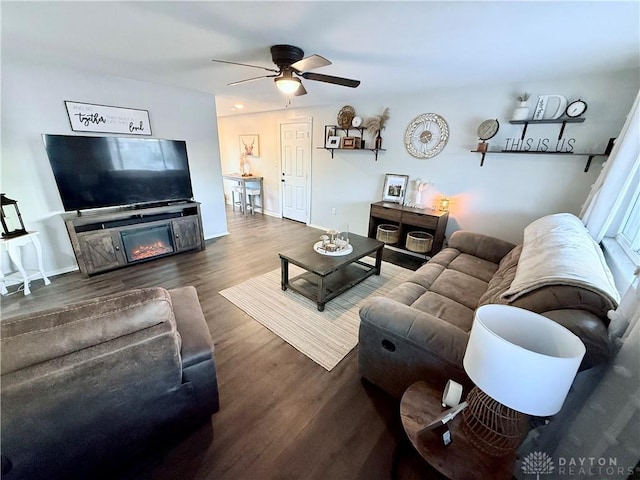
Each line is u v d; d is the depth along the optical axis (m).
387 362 1.59
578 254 1.47
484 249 2.82
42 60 2.54
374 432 1.48
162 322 1.16
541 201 3.03
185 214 3.89
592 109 2.61
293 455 1.37
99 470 1.18
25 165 2.84
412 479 1.27
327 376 1.85
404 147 3.94
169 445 1.39
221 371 1.87
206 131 4.16
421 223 3.60
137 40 2.00
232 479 1.27
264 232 5.02
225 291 2.90
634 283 1.06
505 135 3.11
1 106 2.63
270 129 5.70
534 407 0.82
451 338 1.36
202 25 1.73
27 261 2.98
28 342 0.92
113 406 1.09
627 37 1.72
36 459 0.98
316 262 2.59
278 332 2.27
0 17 1.64
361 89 3.48
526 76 2.70
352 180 4.65
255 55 2.32
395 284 3.14
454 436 1.06
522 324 1.01
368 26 1.71
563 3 1.36
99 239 3.12
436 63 2.39
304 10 1.52
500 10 1.46
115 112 3.25
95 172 3.11
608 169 2.20
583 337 1.02
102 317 1.04
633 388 0.84
